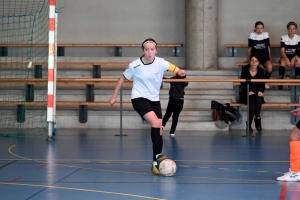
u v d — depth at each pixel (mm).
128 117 18781
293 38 19781
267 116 18578
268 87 19328
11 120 18719
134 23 23094
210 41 21328
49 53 14789
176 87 16344
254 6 22812
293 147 8156
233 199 6703
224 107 17812
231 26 22828
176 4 23031
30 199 6688
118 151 12227
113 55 22969
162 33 23047
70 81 17641
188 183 7941
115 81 17156
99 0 23125
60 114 18922
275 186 7668
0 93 19344
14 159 10781
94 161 10523
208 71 20500
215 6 21453
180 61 22406
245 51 22875
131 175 8750
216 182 8039
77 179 8320
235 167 9695
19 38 22578
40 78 18516
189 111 18562
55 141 14461
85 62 20609
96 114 18859
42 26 22562
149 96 8875
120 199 6672
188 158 11023
